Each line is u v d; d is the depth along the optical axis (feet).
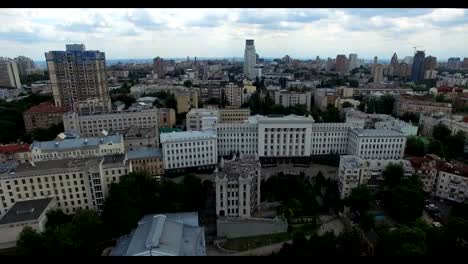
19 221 392.68
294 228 460.14
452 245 357.00
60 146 610.24
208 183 581.12
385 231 388.37
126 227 420.77
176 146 648.38
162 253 307.37
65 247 341.82
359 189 490.49
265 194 539.70
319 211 504.02
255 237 446.60
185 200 492.13
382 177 547.08
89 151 613.52
